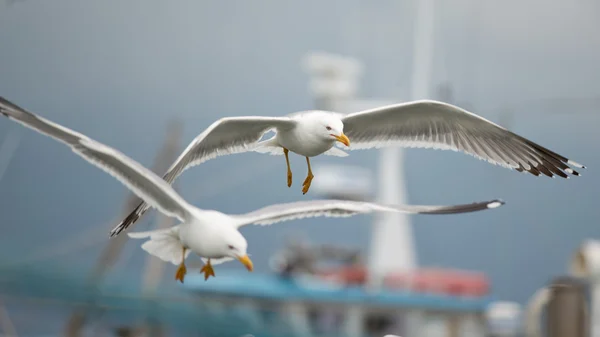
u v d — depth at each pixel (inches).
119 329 1044.5
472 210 462.9
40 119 386.6
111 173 401.4
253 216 427.5
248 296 1108.5
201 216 403.9
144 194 403.9
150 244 410.3
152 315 1046.4
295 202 447.2
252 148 461.1
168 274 1095.0
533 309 750.5
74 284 1017.5
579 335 734.5
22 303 1007.0
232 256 398.6
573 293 739.4
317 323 1124.5
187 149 439.5
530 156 484.1
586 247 758.5
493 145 485.7
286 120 444.8
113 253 1101.1
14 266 1004.6
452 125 480.7
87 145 391.2
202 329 1069.1
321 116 444.8
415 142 486.0
